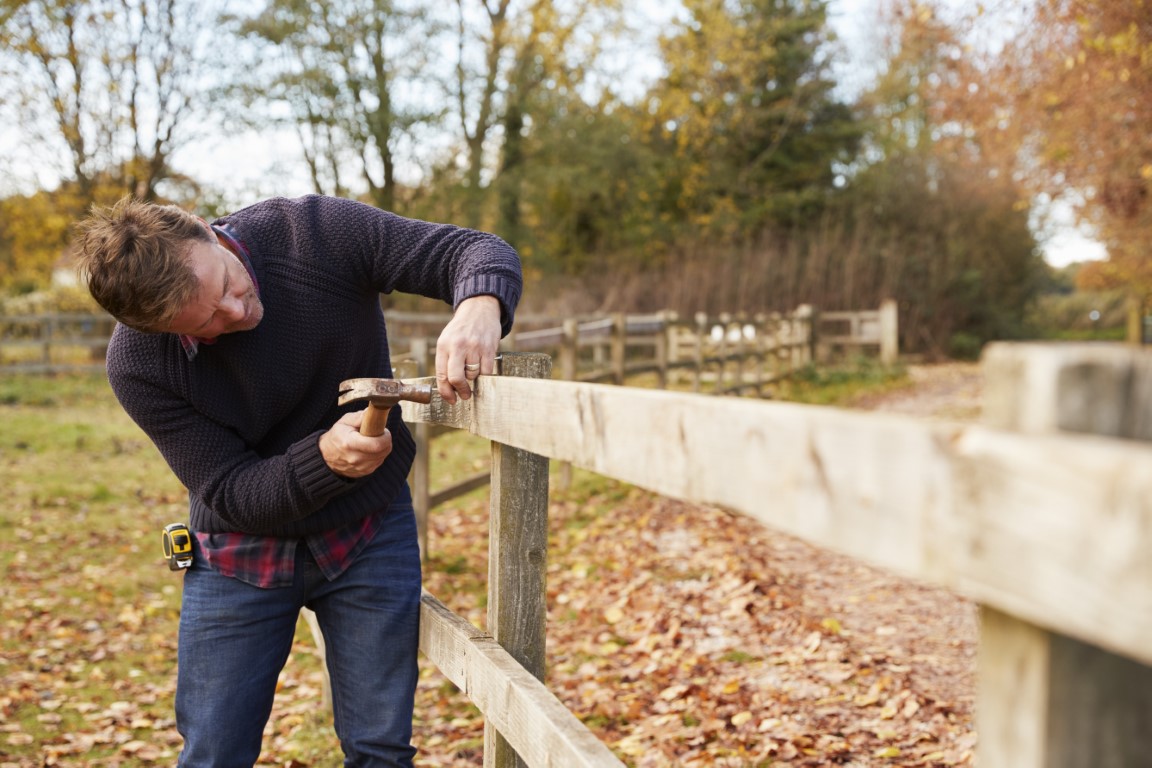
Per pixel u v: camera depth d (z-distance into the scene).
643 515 6.58
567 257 22.92
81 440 10.13
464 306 1.86
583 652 4.30
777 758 3.16
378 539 2.09
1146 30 7.68
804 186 23.39
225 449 1.94
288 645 2.10
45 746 3.54
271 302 1.92
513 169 21.56
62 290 19.06
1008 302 22.59
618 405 1.21
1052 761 0.71
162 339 1.89
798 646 4.09
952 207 21.38
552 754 1.47
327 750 3.40
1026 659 0.72
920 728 3.27
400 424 2.13
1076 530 0.62
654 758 3.23
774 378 13.56
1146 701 0.72
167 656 4.56
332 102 19.11
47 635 4.77
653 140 23.95
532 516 1.93
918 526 0.74
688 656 4.11
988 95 9.46
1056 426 0.68
